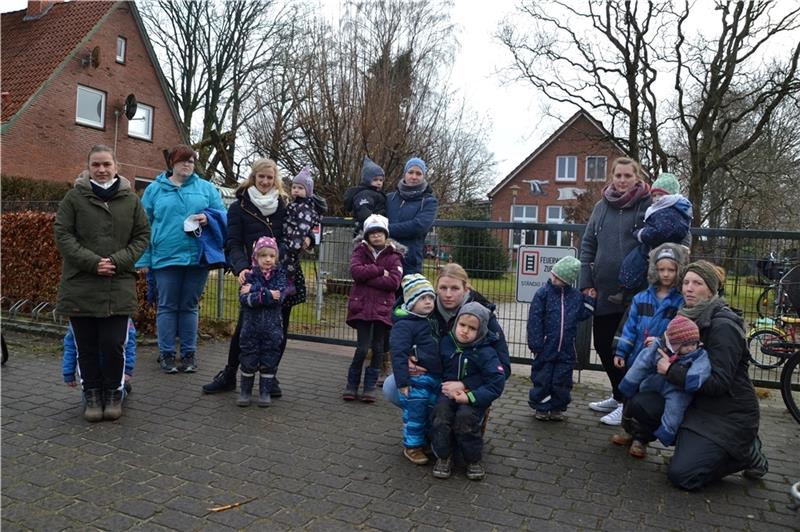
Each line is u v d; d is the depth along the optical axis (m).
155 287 6.20
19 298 8.52
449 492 3.64
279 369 6.48
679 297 4.41
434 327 4.11
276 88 17.78
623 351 4.54
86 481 3.57
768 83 20.33
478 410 3.87
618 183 5.18
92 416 4.58
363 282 5.34
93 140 26.30
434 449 3.87
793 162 21.84
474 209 29.81
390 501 3.48
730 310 4.03
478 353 3.95
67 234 4.50
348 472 3.86
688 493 3.76
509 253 6.83
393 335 4.12
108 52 26.80
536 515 3.38
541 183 40.91
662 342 4.14
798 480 4.04
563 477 3.94
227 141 18.94
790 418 5.50
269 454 4.10
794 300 5.93
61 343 7.20
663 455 4.41
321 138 16.03
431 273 6.89
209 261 5.86
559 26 22.92
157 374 6.00
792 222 22.45
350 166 16.00
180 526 3.09
